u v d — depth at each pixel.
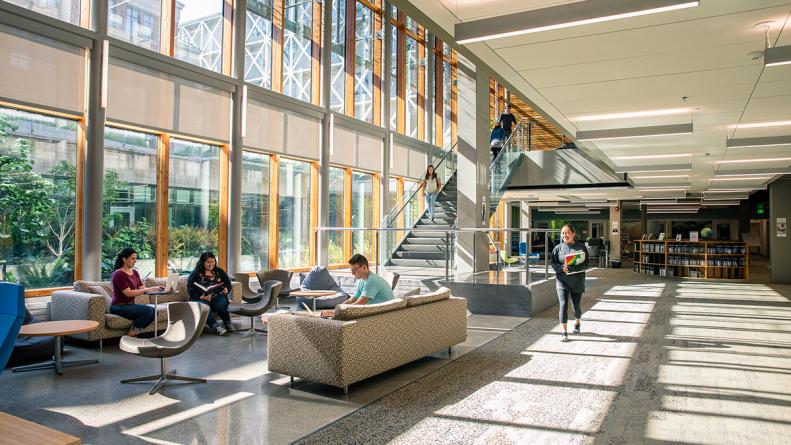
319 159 11.89
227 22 9.76
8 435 1.79
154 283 7.79
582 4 4.84
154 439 3.57
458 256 11.02
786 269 15.93
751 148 11.54
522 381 5.02
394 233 12.12
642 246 19.27
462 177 11.22
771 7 4.81
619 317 9.00
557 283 7.15
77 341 6.75
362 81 13.66
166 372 5.03
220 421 3.92
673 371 5.43
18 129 6.89
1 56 6.54
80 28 7.23
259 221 10.62
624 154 12.69
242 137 9.69
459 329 6.16
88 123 7.36
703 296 12.23
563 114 8.88
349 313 4.73
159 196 8.65
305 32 11.75
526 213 26.25
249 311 7.29
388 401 4.41
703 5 4.78
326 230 11.91
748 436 3.69
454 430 3.76
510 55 6.18
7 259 6.83
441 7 5.20
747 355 6.17
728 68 6.52
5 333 1.69
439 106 17.39
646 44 5.77
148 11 8.45
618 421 3.96
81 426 3.82
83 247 7.39
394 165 14.72
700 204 27.58
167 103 8.55
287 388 4.78
